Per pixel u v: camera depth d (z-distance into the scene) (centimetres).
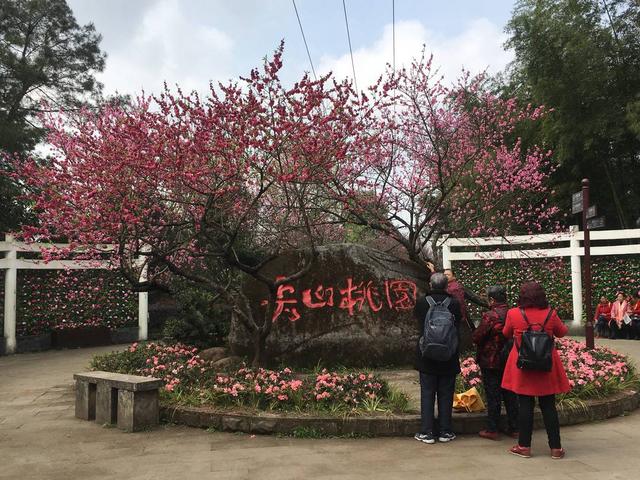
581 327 1360
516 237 1380
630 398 563
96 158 591
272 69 540
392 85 758
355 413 482
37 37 1923
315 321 773
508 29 1466
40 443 463
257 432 479
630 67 1370
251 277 802
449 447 439
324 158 584
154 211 653
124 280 1412
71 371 916
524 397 414
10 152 1611
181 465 398
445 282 471
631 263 1345
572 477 364
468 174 1020
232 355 780
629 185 1588
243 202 708
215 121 548
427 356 443
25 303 1256
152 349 791
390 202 954
